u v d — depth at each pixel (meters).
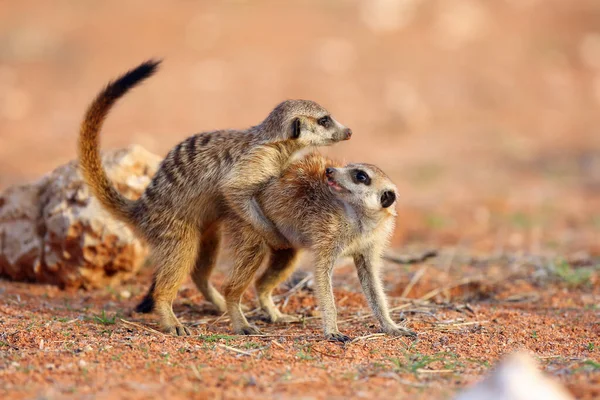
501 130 30.22
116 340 8.46
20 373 7.11
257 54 35.06
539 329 9.46
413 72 34.28
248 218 9.67
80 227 11.30
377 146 28.28
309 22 38.25
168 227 9.80
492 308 10.78
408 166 26.02
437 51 36.31
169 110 30.50
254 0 40.31
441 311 10.47
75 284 11.66
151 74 10.11
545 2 41.53
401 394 6.73
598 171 25.56
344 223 9.28
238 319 9.52
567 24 39.53
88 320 9.59
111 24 37.38
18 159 24.89
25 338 8.45
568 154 27.58
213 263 10.61
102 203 10.20
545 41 37.88
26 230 11.91
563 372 7.33
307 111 10.39
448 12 39.22
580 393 6.54
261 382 7.01
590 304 11.12
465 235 17.09
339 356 8.09
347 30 37.72
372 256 9.55
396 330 9.12
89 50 35.00
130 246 11.59
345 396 6.67
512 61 36.03
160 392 6.63
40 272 11.81
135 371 7.27
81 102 31.03
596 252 15.03
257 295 10.39
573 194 22.88
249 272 9.66
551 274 12.74
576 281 12.23
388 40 36.97
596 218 19.19
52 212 11.47
